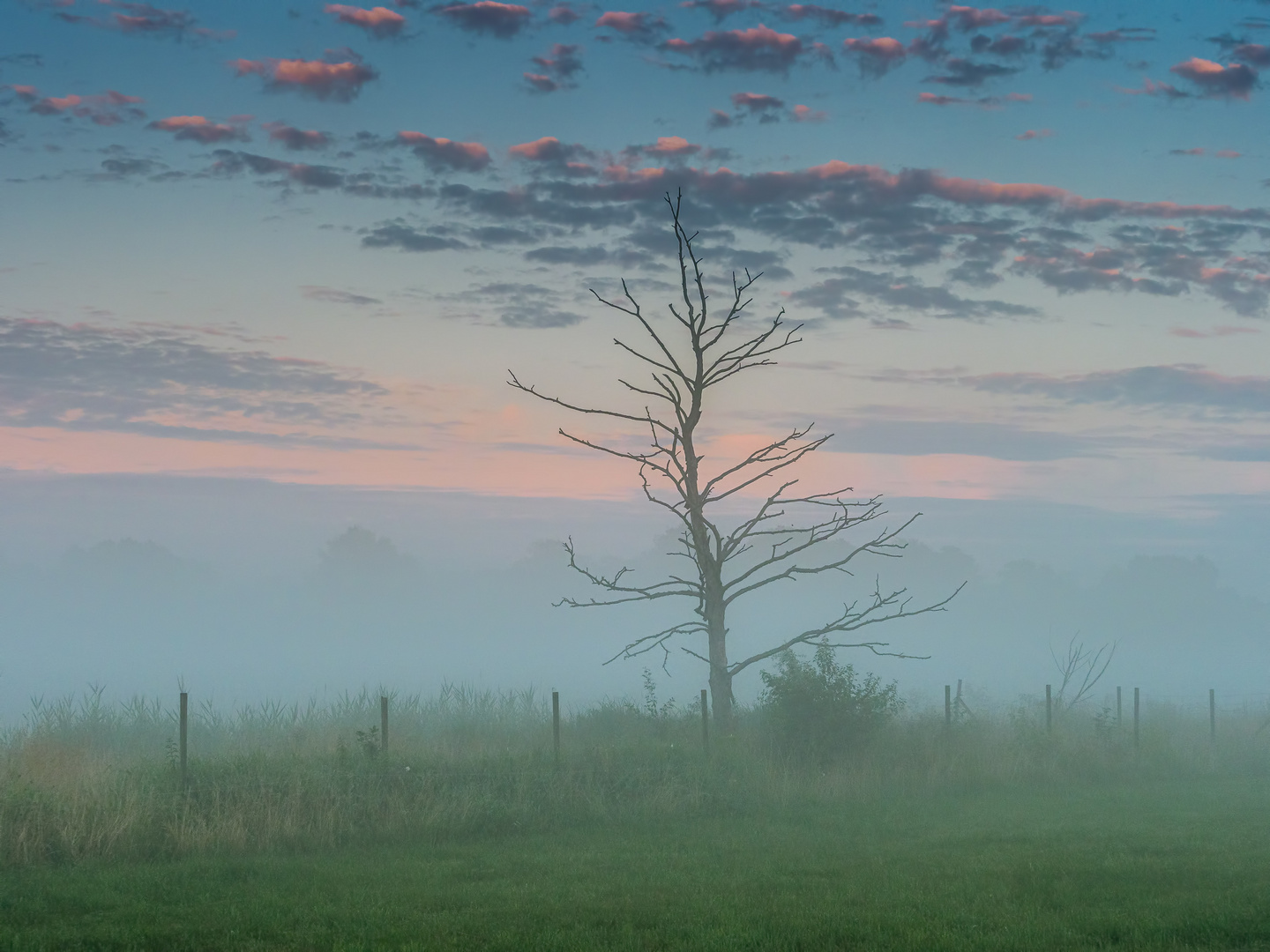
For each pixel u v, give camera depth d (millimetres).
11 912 10234
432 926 9484
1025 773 22125
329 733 22250
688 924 9547
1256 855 13234
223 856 13617
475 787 16531
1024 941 8703
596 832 15656
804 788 19453
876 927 9297
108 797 14398
